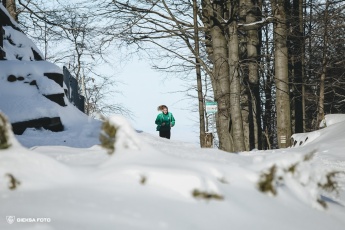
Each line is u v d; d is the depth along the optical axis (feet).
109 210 17.35
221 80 112.78
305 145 97.35
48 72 96.22
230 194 20.76
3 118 23.25
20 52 115.65
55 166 21.63
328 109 197.06
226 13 127.95
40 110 83.66
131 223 16.35
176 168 20.97
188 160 22.90
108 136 24.49
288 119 115.65
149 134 86.89
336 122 115.96
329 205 27.86
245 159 34.99
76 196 18.75
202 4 122.31
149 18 127.44
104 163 22.98
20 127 80.33
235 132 107.55
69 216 16.58
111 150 24.30
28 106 84.02
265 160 27.96
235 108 107.55
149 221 16.70
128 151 23.40
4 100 84.99
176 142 82.64
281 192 24.00
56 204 17.83
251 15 134.72
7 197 19.13
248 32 143.64
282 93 115.96
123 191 19.34
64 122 87.81
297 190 25.61
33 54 124.67
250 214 19.72
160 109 106.52
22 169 21.29
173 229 16.42
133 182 20.13
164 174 20.20
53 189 19.94
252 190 22.67
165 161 22.22
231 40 109.50
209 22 117.29
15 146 22.90
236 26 109.91
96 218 16.49
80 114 97.30
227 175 22.67
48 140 71.41
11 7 155.63
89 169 22.11
